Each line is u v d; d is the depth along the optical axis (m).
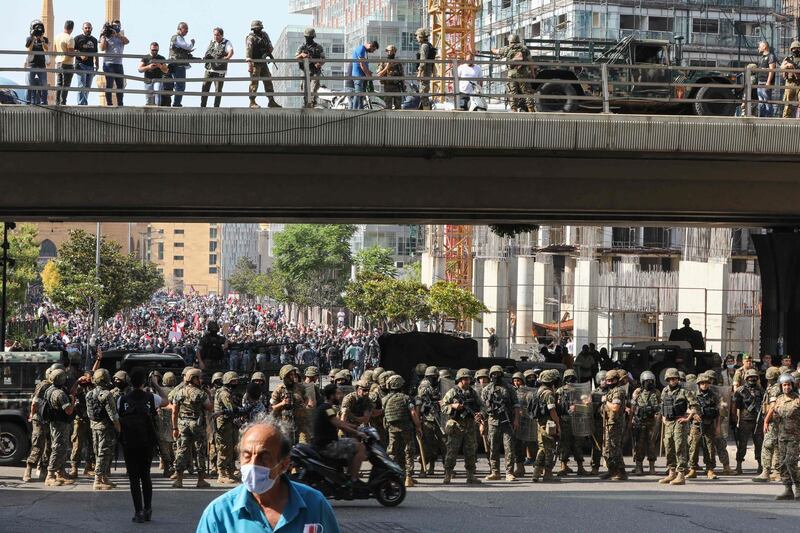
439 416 49.50
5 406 51.25
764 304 80.38
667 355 69.75
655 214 74.94
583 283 142.75
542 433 47.66
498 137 57.38
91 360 107.62
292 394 45.22
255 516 11.93
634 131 58.12
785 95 64.38
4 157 59.69
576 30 177.12
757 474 51.62
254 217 78.75
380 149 57.81
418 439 49.56
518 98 58.22
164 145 56.19
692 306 139.88
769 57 66.25
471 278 192.12
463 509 38.06
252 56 58.56
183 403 44.03
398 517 35.94
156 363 59.19
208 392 46.38
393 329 184.50
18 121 54.75
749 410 51.12
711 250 137.88
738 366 70.12
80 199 62.59
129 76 55.84
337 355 131.00
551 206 65.56
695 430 47.25
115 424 34.19
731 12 177.62
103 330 193.00
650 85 59.03
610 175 63.88
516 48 63.12
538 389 49.19
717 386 52.81
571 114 57.78
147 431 34.16
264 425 12.08
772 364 72.12
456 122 57.00
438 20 192.62
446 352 65.88
